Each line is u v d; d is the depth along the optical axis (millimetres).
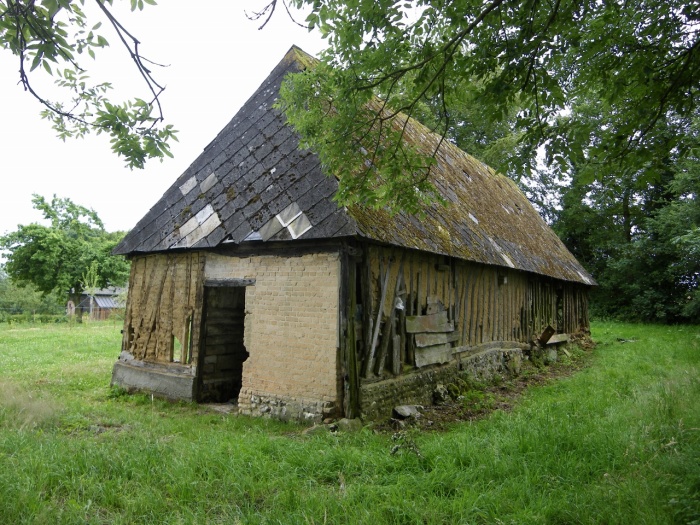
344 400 7082
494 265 11000
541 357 14273
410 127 13414
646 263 26484
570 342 17000
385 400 7828
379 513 3916
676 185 21172
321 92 5281
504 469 4785
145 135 4082
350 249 7230
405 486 4445
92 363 12805
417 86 4785
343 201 5516
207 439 5973
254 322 8047
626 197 26594
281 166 8680
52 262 31547
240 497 4301
